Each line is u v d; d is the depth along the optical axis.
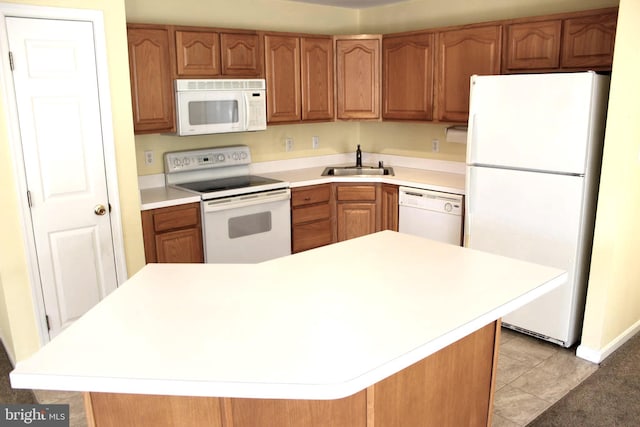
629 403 2.69
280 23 4.56
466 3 4.23
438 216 3.95
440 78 4.10
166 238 3.59
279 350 1.42
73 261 3.17
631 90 2.72
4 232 2.91
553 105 2.99
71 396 2.81
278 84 4.24
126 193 3.30
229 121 3.98
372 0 4.60
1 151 2.83
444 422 1.96
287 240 4.25
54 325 3.16
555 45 3.39
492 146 3.31
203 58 3.78
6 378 3.02
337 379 1.28
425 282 1.92
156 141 4.04
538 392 2.79
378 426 1.71
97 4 3.00
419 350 1.43
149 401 1.54
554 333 3.25
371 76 4.55
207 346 1.45
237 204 3.86
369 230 4.47
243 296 1.81
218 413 1.54
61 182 3.05
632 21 2.67
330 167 4.96
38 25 2.84
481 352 2.05
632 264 3.18
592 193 3.06
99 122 3.13
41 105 2.92
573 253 3.05
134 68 3.49
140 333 1.54
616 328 3.21
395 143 5.02
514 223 3.28
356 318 1.62
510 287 1.87
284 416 1.60
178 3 3.99
